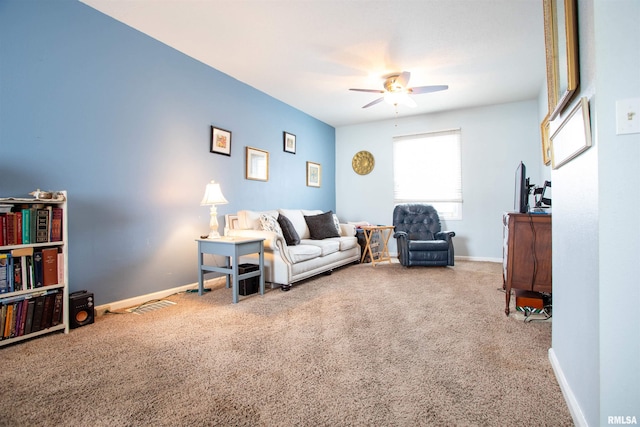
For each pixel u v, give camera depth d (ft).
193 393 4.77
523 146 16.05
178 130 10.89
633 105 3.24
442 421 4.12
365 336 6.89
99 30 8.78
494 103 16.42
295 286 11.45
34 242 6.72
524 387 4.91
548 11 4.87
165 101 10.48
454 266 15.21
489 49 10.76
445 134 17.74
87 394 4.75
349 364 5.65
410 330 7.22
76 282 8.29
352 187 20.38
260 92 14.53
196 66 11.50
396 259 17.84
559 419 4.17
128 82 9.46
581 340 3.97
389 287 11.20
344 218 20.62
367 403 4.51
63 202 7.12
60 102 8.02
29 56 7.49
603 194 3.33
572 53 3.90
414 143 18.56
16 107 7.28
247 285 10.26
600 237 3.34
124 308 9.10
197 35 9.95
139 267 9.71
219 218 12.41
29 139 7.48
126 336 6.94
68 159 8.16
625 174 3.27
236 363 5.70
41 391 4.83
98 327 7.50
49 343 6.57
